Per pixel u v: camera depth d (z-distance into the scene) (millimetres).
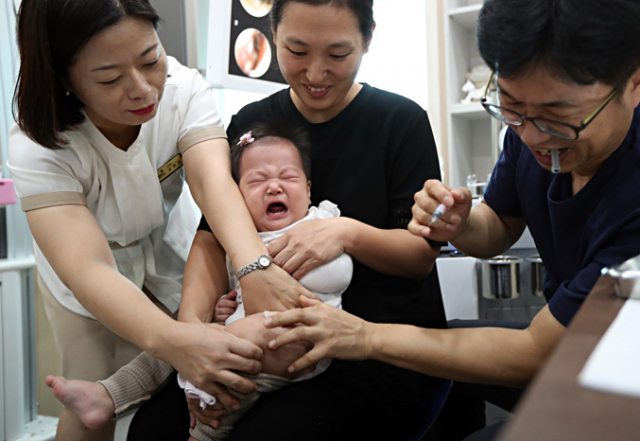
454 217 992
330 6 1058
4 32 1882
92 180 1207
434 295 1248
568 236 990
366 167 1235
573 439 279
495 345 927
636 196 853
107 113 1059
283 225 1242
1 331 1813
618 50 703
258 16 1910
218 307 1215
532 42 711
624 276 505
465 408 1392
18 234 1950
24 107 1045
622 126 840
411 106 1252
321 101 1190
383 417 1059
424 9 2678
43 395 2072
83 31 950
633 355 367
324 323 983
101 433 1303
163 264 1473
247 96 2393
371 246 1148
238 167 1285
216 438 1029
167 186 1360
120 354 1372
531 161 1098
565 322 853
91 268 1072
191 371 995
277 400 1006
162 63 1075
